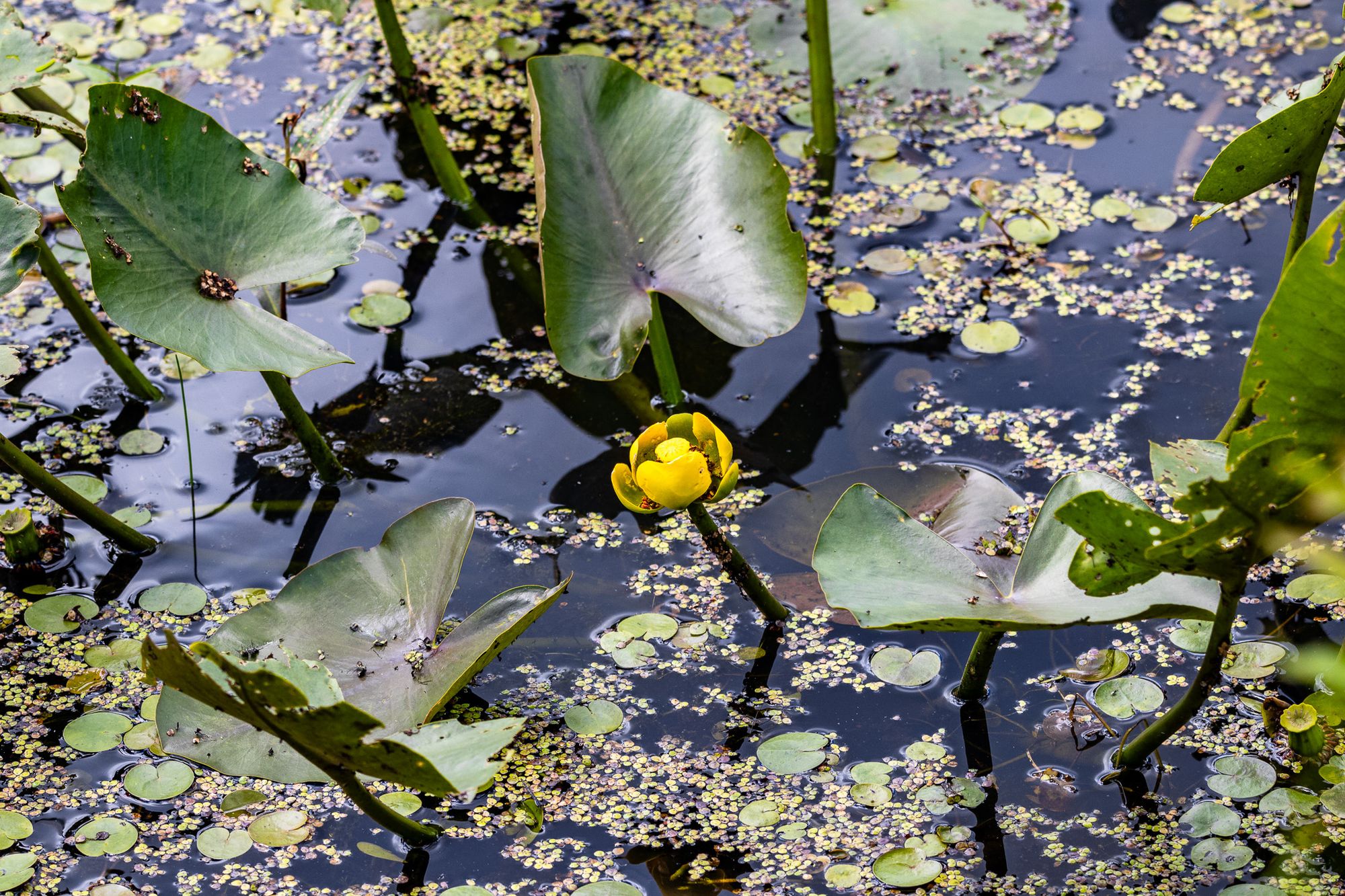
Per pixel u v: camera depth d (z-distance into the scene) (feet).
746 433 7.42
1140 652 7.14
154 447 7.43
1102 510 6.73
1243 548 6.75
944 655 7.16
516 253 7.72
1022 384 7.45
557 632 7.20
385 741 6.70
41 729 7.09
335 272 7.67
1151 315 7.53
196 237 7.13
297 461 7.41
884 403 7.45
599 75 7.34
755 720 7.09
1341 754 7.00
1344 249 6.68
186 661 6.70
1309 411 6.77
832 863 6.95
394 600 7.09
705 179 7.32
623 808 7.01
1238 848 6.93
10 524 7.24
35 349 7.57
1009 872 6.93
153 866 6.96
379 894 6.93
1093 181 7.75
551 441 7.43
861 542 6.98
